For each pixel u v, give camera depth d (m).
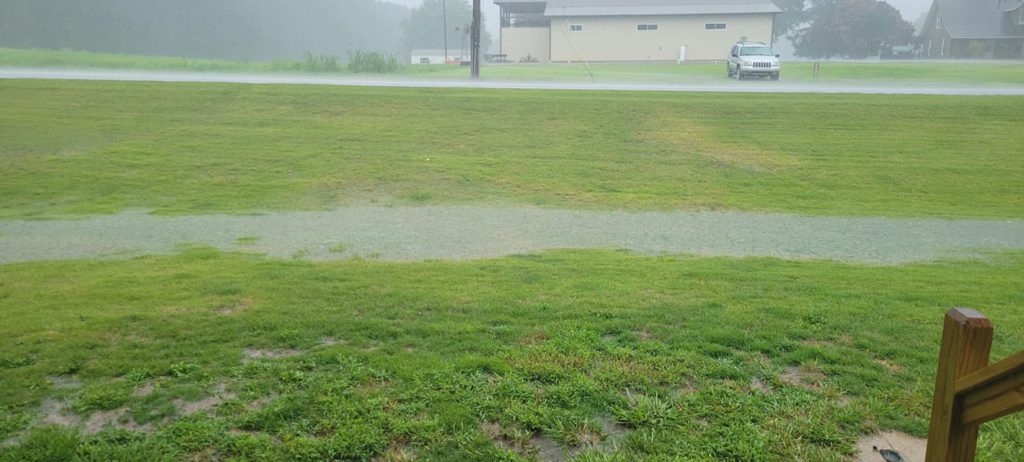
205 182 14.40
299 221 11.59
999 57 64.62
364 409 4.03
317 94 22.30
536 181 14.93
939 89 25.97
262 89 22.86
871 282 7.69
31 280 7.38
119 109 20.28
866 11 75.06
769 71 32.34
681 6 57.25
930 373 4.74
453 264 8.41
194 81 24.47
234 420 3.92
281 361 4.78
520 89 24.53
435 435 3.77
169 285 7.04
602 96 22.84
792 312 6.12
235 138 17.80
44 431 3.73
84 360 4.80
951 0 69.25
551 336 5.34
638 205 13.34
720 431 3.86
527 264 8.49
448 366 4.64
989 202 13.86
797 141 18.22
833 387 4.48
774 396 4.32
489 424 3.94
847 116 20.41
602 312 6.01
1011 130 19.12
